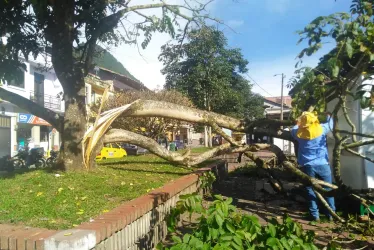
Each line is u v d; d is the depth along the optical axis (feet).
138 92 65.77
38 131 96.27
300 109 12.01
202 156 24.93
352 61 13.20
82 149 20.45
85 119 21.02
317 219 19.25
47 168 21.70
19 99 21.15
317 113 13.99
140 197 14.98
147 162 30.83
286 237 9.96
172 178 21.75
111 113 21.59
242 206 23.04
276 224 10.87
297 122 14.90
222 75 81.76
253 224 10.00
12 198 14.26
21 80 23.91
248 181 36.09
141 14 24.08
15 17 22.11
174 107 23.67
